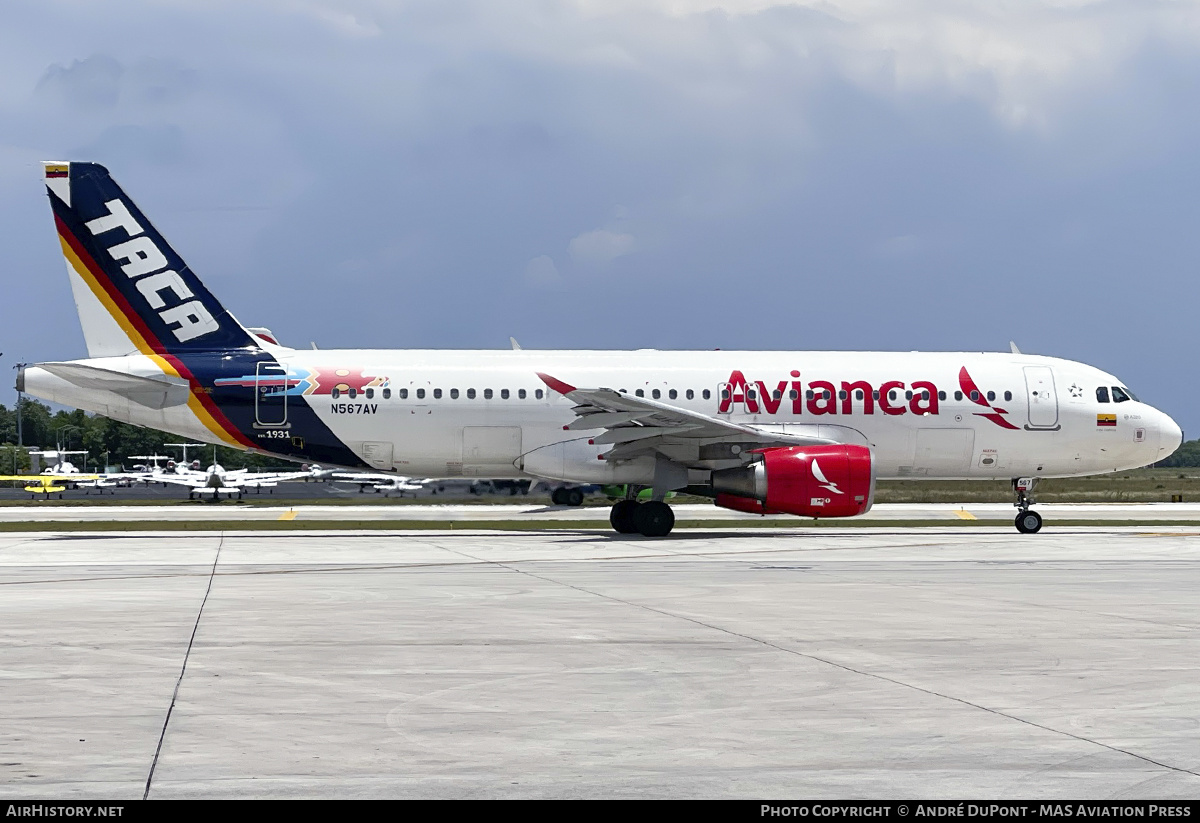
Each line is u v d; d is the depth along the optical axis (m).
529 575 52.28
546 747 21.30
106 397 78.50
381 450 80.31
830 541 75.50
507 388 80.50
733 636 34.00
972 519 110.62
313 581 49.50
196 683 26.94
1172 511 130.12
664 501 79.75
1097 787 18.83
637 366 82.25
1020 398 83.81
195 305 79.94
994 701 25.12
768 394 81.62
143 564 58.06
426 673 28.23
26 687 26.39
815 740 21.83
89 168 79.00
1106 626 36.19
